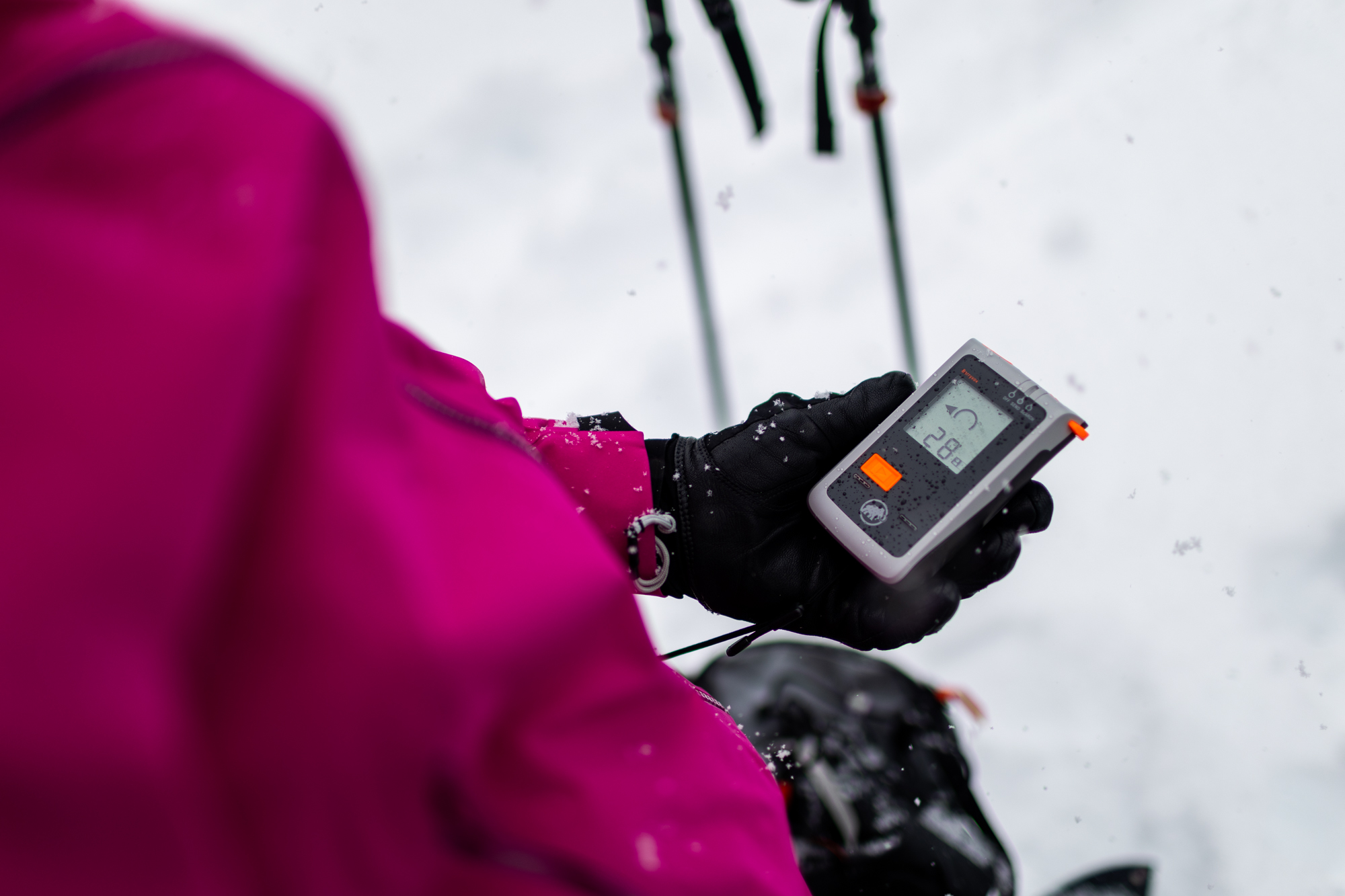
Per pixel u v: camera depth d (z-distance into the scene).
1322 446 1.90
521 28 2.64
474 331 2.40
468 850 0.40
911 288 2.29
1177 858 1.67
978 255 2.29
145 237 0.29
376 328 0.35
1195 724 1.76
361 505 0.31
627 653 0.50
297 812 0.32
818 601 0.99
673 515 0.96
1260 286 2.08
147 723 0.28
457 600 0.38
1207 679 1.79
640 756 0.51
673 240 2.44
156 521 0.26
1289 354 2.00
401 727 0.33
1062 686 1.85
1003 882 1.38
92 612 0.26
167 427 0.27
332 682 0.31
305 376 0.31
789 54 2.56
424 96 2.61
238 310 0.28
